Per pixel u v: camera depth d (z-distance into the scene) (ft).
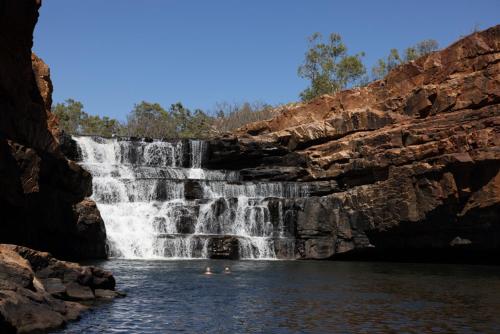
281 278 90.17
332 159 150.10
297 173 157.69
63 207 114.42
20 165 94.17
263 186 150.00
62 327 48.62
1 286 46.85
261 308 61.98
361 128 154.20
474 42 134.51
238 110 344.90
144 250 129.59
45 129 109.50
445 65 142.41
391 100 150.41
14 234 99.91
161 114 368.68
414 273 101.19
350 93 166.50
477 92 128.57
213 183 147.13
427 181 122.21
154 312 57.93
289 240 136.15
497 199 113.80
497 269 110.52
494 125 117.19
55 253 115.85
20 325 45.09
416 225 125.08
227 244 129.70
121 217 134.51
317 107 173.58
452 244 122.42
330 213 137.39
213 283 81.92
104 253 125.18
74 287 60.64
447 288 79.97
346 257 137.28
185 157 172.86
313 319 56.29
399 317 57.52
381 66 285.64
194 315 57.31
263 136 171.32
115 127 359.46
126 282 80.94
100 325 50.52
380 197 130.93
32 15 93.09
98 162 164.04
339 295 72.23
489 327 53.11
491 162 114.01
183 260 121.39
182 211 138.82
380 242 132.26
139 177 152.35
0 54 89.66
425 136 128.77
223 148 169.58
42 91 121.19
